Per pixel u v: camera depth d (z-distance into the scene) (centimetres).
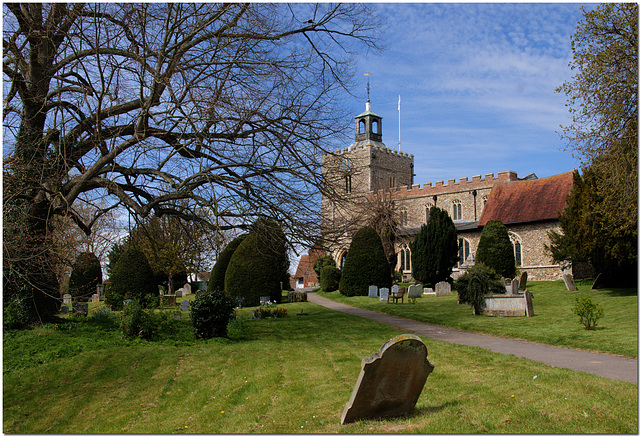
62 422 742
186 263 3597
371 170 5641
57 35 1316
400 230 4678
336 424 605
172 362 1034
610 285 2270
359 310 2336
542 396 649
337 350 1123
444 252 3203
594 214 2075
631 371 822
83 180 1282
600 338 1140
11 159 1174
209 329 1317
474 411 605
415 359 594
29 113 1359
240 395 793
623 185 1647
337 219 1441
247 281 2658
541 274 3341
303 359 1024
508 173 4316
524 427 543
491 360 926
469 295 1788
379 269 3120
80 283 3206
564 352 1041
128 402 816
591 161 1822
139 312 1298
